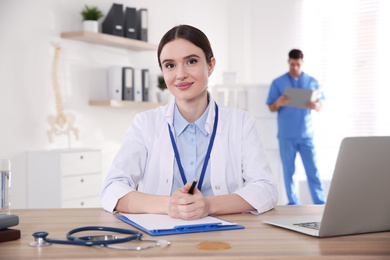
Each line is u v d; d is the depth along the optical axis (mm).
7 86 3312
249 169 1481
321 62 5805
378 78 5500
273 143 4633
